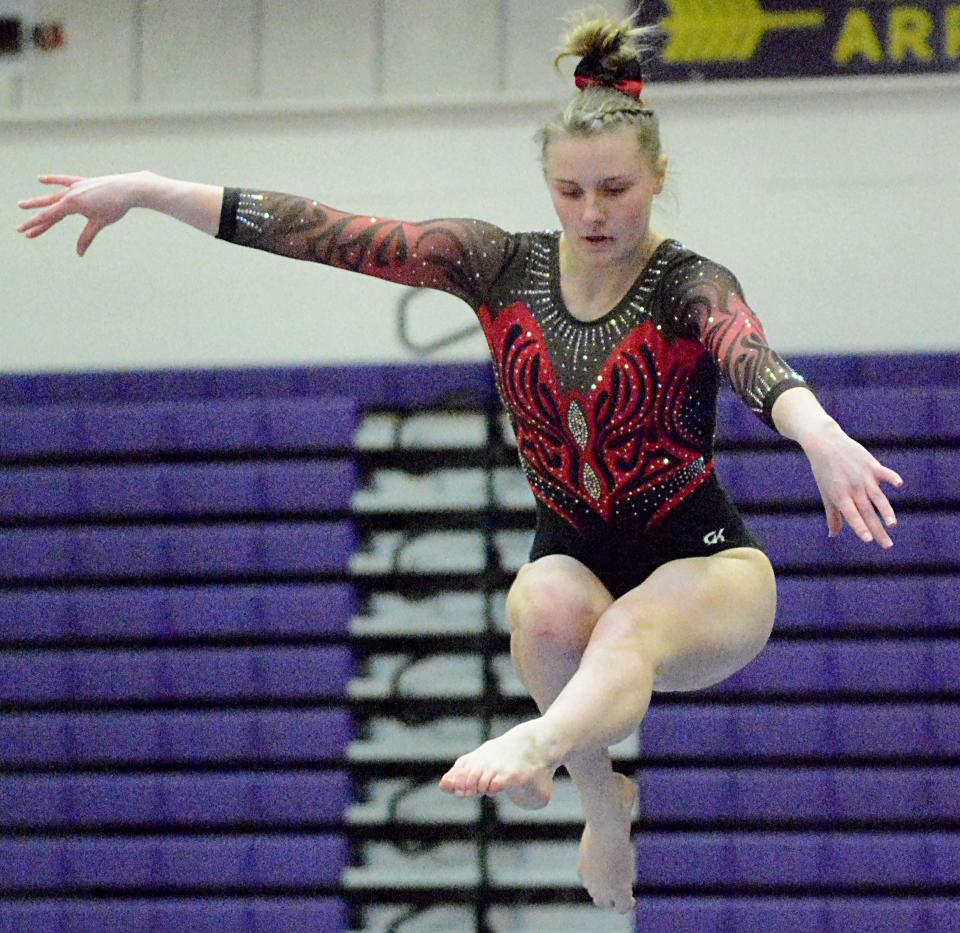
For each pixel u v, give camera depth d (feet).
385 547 58.34
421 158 64.69
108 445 59.98
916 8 62.95
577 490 22.75
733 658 21.84
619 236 21.08
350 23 66.69
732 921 50.72
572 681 19.74
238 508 58.49
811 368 58.75
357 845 53.98
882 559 55.16
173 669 56.13
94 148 65.92
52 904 53.42
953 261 62.03
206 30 67.26
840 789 52.26
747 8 63.67
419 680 55.67
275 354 64.75
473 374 60.23
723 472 56.75
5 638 57.47
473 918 51.98
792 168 62.95
